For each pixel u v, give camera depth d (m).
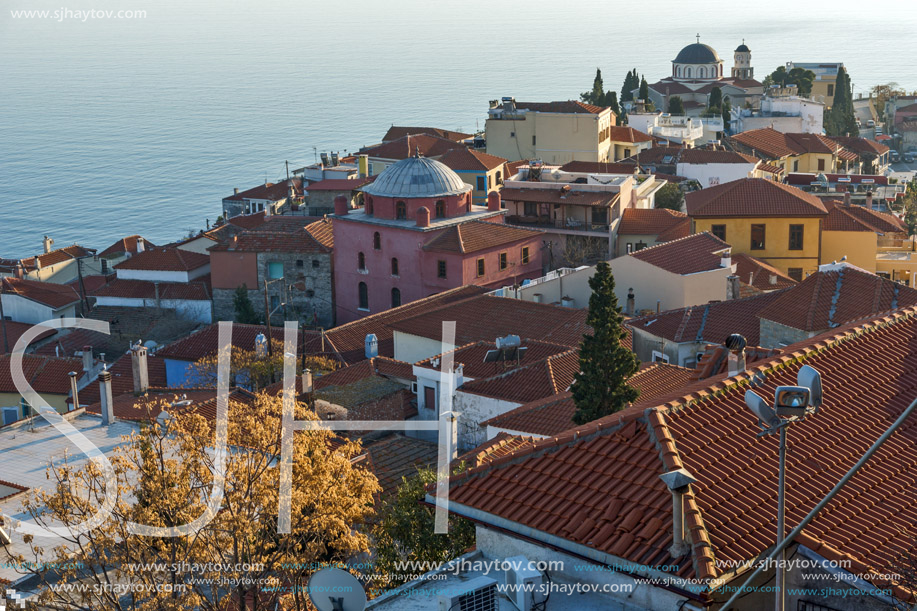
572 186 109.12
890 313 27.81
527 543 20.03
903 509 20.31
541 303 69.75
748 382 22.84
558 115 143.12
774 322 48.12
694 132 164.88
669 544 18.34
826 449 21.45
